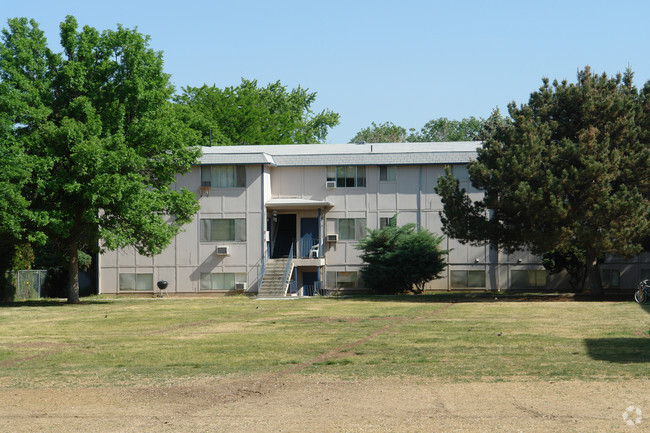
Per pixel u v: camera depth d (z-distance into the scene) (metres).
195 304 38.75
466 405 11.38
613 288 49.09
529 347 18.70
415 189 50.19
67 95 39.22
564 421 10.12
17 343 21.64
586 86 39.88
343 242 50.44
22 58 38.22
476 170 40.09
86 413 11.62
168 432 10.17
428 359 16.86
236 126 77.12
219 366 16.62
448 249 49.41
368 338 21.44
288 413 11.22
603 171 37.06
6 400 12.83
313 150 53.97
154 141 39.88
